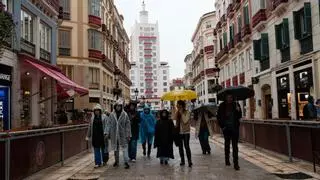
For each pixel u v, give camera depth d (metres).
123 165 12.43
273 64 25.70
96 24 39.69
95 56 39.25
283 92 24.12
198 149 17.23
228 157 11.76
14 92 17.78
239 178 9.46
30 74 20.47
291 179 9.15
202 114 15.24
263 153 14.20
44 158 10.52
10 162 8.18
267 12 26.52
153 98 135.50
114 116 12.15
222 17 42.59
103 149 12.48
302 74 20.80
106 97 44.00
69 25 37.69
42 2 21.47
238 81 36.41
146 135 15.18
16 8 17.89
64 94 25.39
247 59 33.03
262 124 14.56
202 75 64.25
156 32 165.38
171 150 12.48
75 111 31.80
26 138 9.17
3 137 7.93
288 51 22.89
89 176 10.28
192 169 11.12
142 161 13.38
